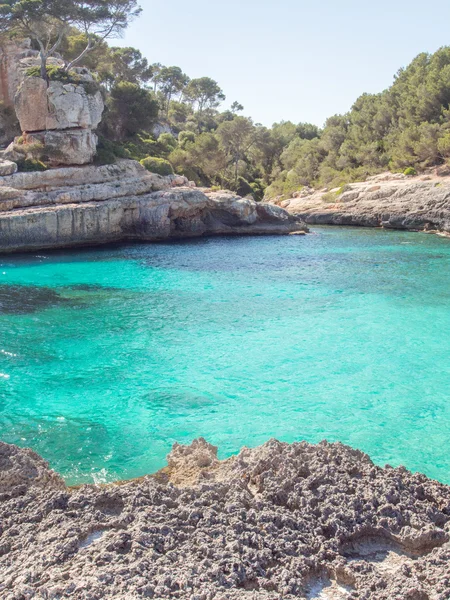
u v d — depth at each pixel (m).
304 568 4.90
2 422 11.32
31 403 12.27
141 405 12.24
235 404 12.34
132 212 38.88
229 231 44.94
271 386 13.36
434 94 61.09
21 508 5.90
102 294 22.92
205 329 18.03
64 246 35.44
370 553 5.34
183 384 13.47
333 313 19.98
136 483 6.43
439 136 56.19
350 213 52.72
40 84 38.34
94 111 40.03
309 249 36.47
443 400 12.55
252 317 19.50
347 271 28.31
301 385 13.42
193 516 5.50
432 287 24.17
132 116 56.97
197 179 58.06
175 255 33.69
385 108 70.81
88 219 35.84
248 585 4.73
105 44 58.97
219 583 4.59
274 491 6.06
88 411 11.91
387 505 5.73
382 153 67.25
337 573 4.99
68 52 53.25
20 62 44.47
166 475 7.19
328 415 11.82
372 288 24.09
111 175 39.91
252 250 36.03
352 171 66.06
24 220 33.12
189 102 117.38
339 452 6.96
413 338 16.98
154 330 17.88
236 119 72.44
